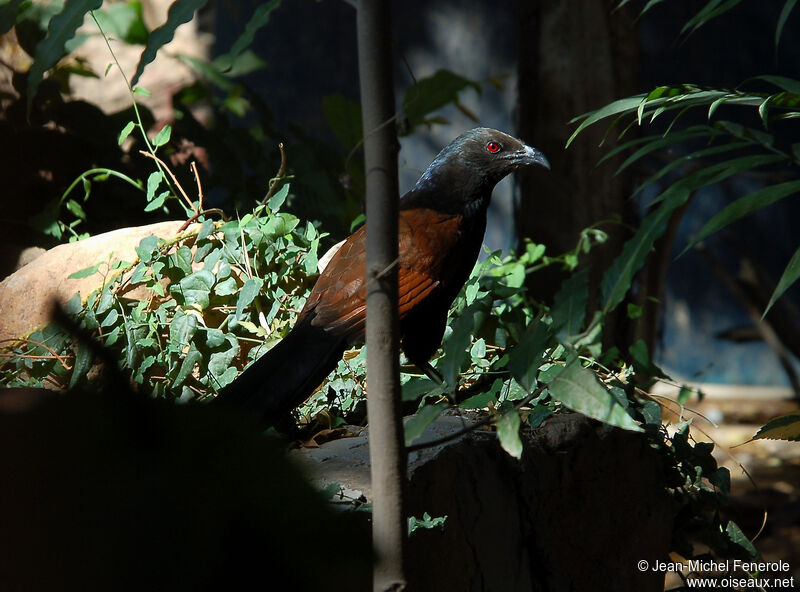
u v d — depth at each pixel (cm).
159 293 573
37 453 86
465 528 431
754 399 1673
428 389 332
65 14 303
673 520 586
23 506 84
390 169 242
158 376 578
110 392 90
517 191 957
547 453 496
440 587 409
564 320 280
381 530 243
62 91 953
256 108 1024
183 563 85
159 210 880
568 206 912
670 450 573
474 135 578
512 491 473
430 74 2125
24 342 576
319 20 2059
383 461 245
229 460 91
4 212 818
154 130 998
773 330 1373
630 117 908
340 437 497
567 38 909
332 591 90
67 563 83
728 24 1970
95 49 1120
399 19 2123
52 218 767
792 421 421
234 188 894
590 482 517
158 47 290
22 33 828
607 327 870
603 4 905
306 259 615
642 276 960
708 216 1977
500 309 653
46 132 862
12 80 848
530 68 934
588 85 909
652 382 587
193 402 98
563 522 505
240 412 99
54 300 93
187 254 586
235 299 599
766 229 1991
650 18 1972
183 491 88
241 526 89
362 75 240
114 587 83
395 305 246
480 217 586
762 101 352
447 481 422
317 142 992
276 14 2033
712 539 585
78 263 609
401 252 537
